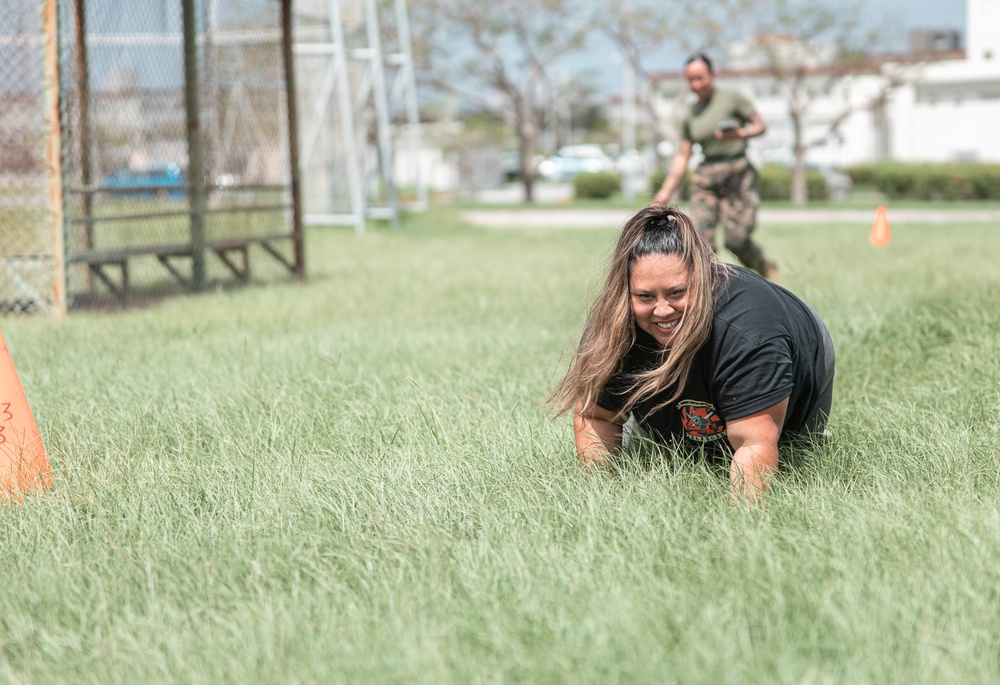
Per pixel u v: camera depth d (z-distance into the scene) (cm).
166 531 499
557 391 546
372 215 3406
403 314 1273
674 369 502
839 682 339
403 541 477
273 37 1861
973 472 539
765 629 371
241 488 550
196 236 1630
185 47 1600
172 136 1772
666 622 379
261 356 918
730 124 1351
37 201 1348
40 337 1071
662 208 493
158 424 680
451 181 10556
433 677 349
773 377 495
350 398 749
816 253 1923
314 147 3212
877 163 7325
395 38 5297
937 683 335
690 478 531
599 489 518
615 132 9844
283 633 385
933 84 8888
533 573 433
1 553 491
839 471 553
